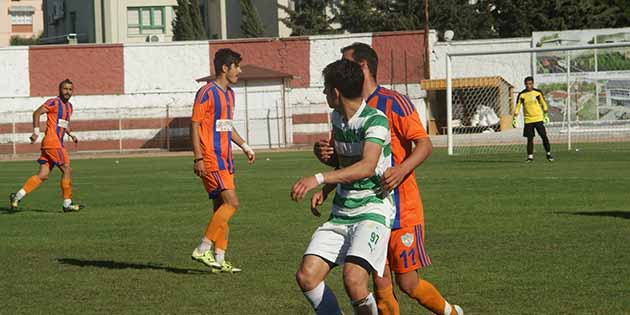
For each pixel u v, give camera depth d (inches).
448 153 3179.1
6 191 2182.6
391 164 631.8
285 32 6264.8
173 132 4616.1
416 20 5964.6
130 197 1903.3
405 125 638.5
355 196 613.3
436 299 663.1
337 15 6082.7
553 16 5989.2
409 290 656.4
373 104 650.2
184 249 1159.6
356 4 6008.9
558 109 4608.8
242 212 1545.3
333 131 632.4
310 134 4576.8
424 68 4756.4
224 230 975.6
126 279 948.0
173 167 2994.6
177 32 6082.7
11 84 4790.8
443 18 6003.9
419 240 645.3
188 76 4867.1
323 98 4827.8
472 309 757.3
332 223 619.5
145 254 1122.0
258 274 959.6
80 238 1280.8
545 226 1250.0
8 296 863.1
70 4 7165.4
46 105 1659.7
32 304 823.7
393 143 647.1
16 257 1111.0
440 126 4744.1
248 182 2191.2
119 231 1349.7
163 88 4867.1
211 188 992.2
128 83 4857.3
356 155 618.5
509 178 2043.6
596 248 1053.8
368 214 607.5
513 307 762.2
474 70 4837.6
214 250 974.4
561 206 1480.1
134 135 4623.5
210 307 799.1
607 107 4512.8
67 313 783.7
